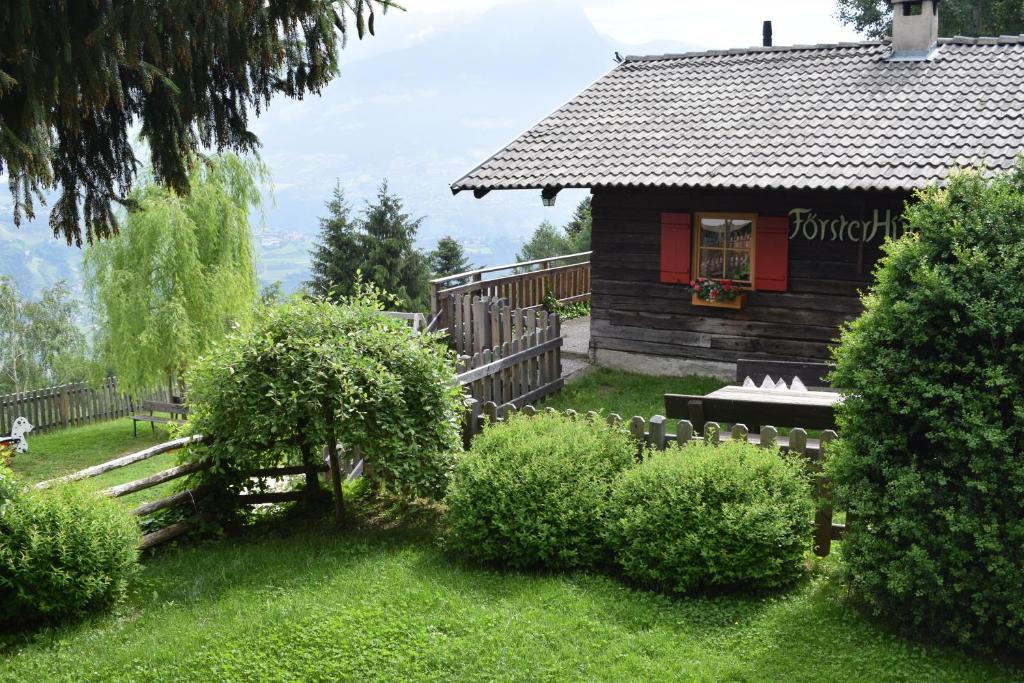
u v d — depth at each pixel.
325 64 7.81
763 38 17.62
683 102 15.92
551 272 19.28
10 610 6.65
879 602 6.33
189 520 8.50
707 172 13.72
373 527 8.73
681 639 6.32
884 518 6.32
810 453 7.85
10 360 37.84
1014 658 6.01
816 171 13.07
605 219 15.70
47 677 6.00
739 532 6.86
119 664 6.11
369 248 48.31
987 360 6.04
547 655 6.08
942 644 6.17
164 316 24.61
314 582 7.31
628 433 8.39
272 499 8.99
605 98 16.72
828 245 13.92
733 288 14.52
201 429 8.33
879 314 6.51
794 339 14.34
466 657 6.07
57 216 8.04
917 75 14.73
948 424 6.07
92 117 7.87
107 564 6.97
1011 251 6.07
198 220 25.78
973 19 34.47
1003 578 5.88
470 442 9.30
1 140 6.61
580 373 15.55
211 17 7.05
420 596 6.93
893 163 12.84
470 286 16.33
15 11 6.37
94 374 27.12
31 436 26.44
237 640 6.34
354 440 8.17
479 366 12.40
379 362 8.29
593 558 7.39
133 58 6.73
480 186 15.07
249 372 8.09
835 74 15.45
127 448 23.23
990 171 12.12
